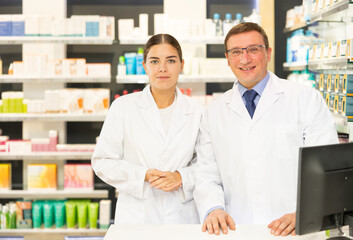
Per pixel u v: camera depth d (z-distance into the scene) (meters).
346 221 1.56
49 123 4.50
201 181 2.07
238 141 2.02
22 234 4.18
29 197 4.47
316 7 3.08
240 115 2.05
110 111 2.33
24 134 4.52
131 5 4.66
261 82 2.06
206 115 2.24
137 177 2.15
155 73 2.18
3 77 4.20
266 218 1.95
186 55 4.39
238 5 4.70
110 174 2.21
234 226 1.74
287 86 2.08
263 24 4.44
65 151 4.30
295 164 1.99
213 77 4.20
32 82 4.48
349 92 2.54
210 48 4.71
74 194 4.43
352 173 1.52
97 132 4.74
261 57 1.95
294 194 1.97
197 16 4.48
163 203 2.23
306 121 2.01
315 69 3.30
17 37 4.20
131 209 2.22
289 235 1.67
